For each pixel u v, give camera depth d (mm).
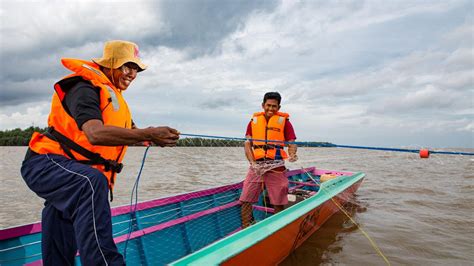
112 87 1771
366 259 3447
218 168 11070
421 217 5270
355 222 4871
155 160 16266
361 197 7023
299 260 3354
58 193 1560
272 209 4184
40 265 2211
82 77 1625
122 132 1468
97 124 1453
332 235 4207
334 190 4566
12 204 6914
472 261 3463
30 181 1608
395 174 11609
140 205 3217
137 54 1958
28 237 2338
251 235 2209
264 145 3949
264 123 4004
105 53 1869
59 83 1604
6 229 2225
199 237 3480
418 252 3697
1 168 13555
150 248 2926
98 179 1547
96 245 1483
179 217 3561
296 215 2951
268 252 2535
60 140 1622
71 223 1745
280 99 4102
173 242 3158
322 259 3412
